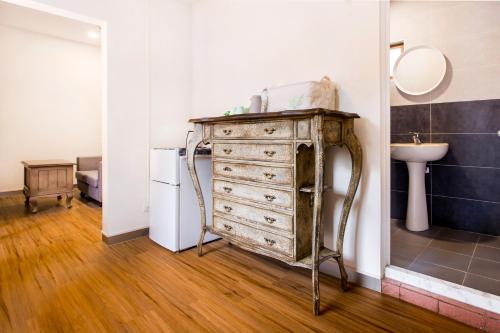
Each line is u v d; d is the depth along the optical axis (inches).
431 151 94.3
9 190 184.1
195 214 98.0
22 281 73.0
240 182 75.5
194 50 122.8
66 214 141.8
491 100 96.5
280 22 87.7
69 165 153.4
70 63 203.8
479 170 100.0
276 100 76.0
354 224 72.6
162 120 115.0
